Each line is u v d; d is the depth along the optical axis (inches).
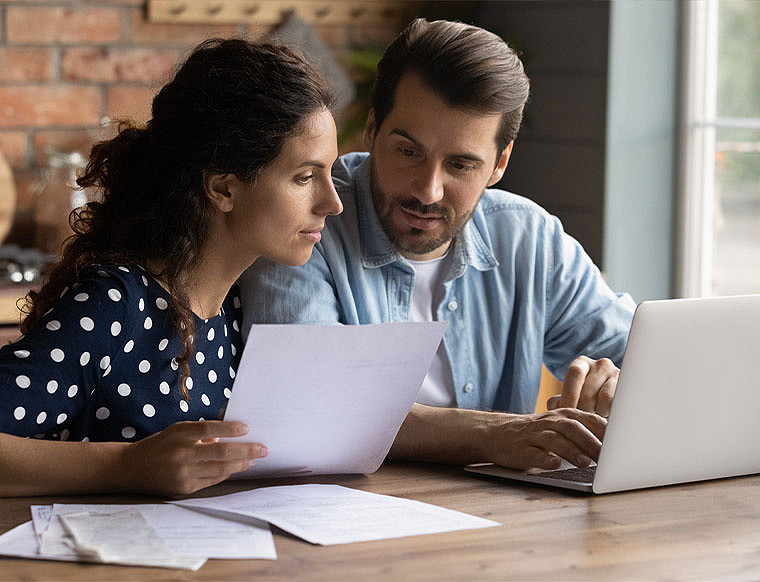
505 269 87.0
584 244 155.3
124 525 54.7
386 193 79.0
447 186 77.7
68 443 60.9
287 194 66.9
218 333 73.5
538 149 161.6
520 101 77.3
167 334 68.8
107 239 70.9
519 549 52.8
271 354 58.4
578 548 53.1
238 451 59.4
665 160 154.9
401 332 61.6
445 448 70.2
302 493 61.2
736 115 148.0
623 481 62.5
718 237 151.9
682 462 64.1
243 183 67.0
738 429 65.5
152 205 68.9
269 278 78.0
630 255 154.3
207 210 68.8
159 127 69.1
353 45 167.9
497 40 77.0
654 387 61.4
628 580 49.2
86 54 153.5
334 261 80.9
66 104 153.3
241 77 66.2
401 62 76.7
